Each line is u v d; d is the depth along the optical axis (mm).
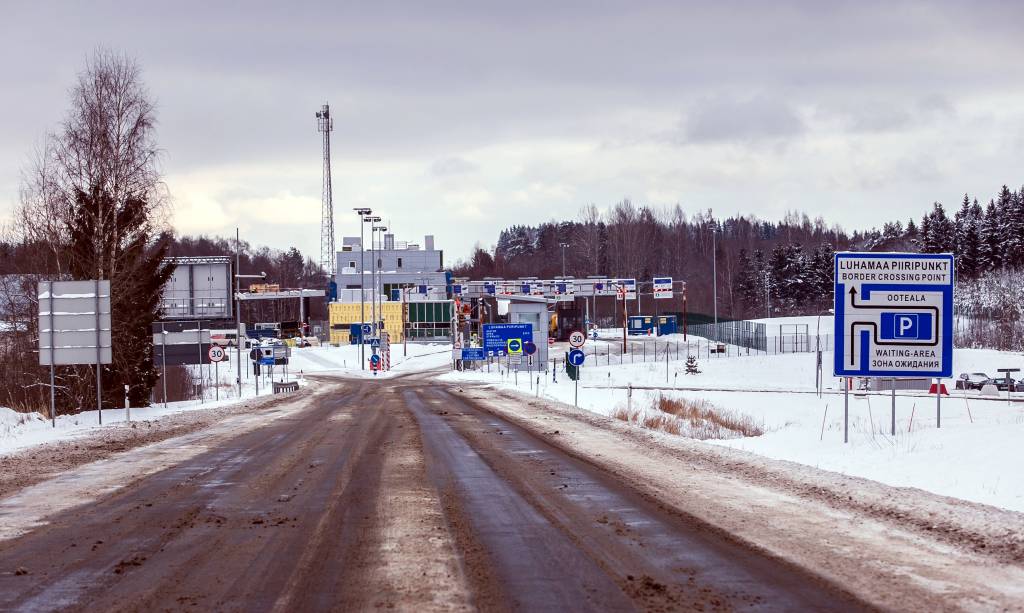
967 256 162875
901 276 24016
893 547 11500
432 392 56531
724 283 198375
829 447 22891
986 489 15531
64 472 19797
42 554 11516
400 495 16094
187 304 93375
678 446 24234
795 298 181125
